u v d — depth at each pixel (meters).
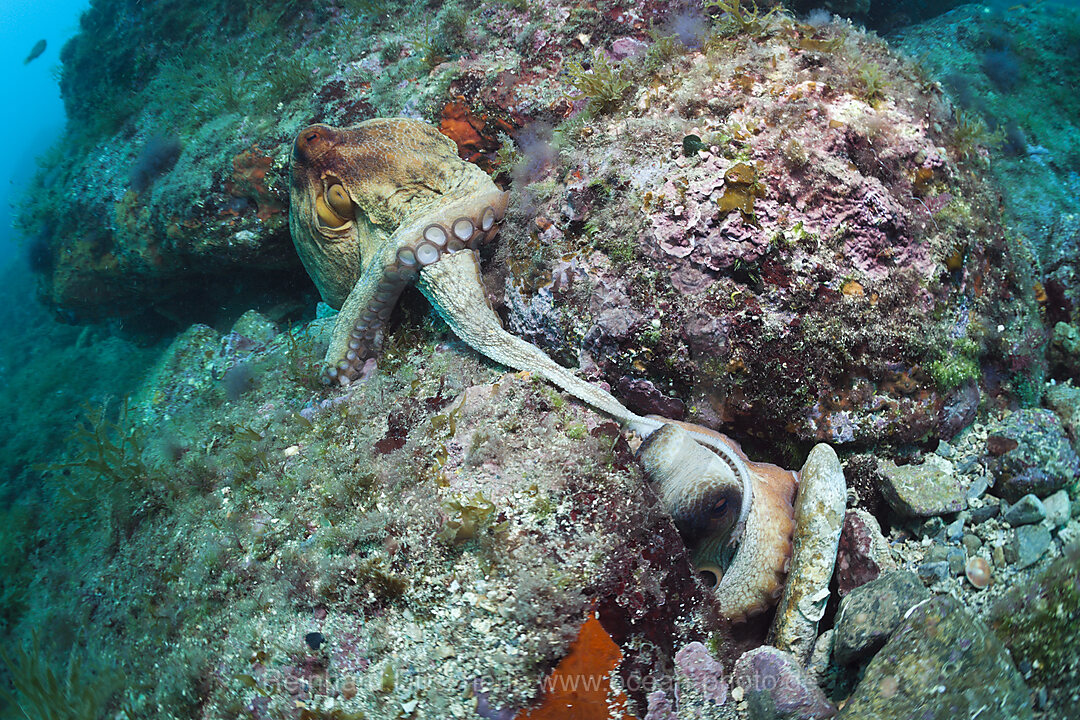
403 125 0.74
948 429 0.63
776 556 0.57
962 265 0.65
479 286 0.68
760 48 0.69
